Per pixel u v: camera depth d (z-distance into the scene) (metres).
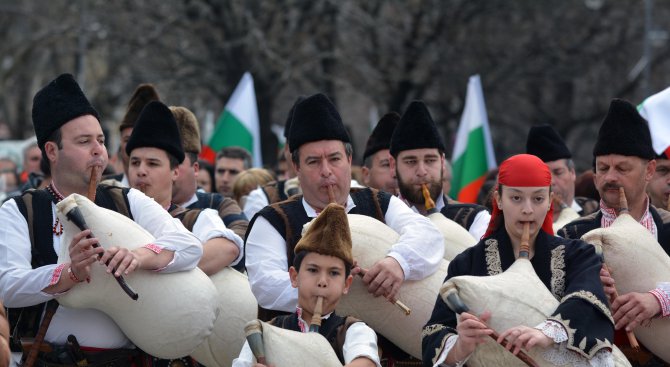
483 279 12.12
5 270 13.26
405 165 17.16
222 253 15.27
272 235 14.80
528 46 62.97
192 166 17.89
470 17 60.22
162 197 16.02
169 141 15.99
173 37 56.59
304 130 14.86
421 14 58.56
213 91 55.44
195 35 55.22
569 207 21.17
